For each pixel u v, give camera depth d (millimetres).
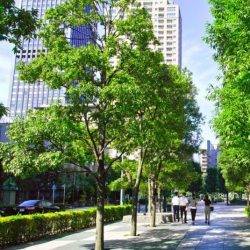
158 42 15305
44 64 14023
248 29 10609
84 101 13539
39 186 53031
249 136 11234
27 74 14445
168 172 29656
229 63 11914
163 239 18172
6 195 61594
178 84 20812
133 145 15664
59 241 18266
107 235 20250
